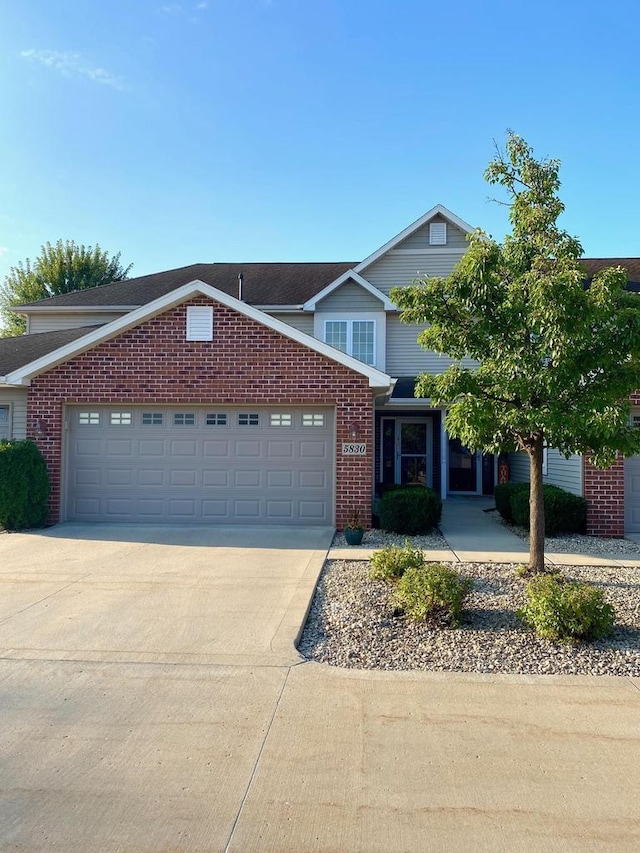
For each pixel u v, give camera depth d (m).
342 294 16.72
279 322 11.03
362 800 3.18
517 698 4.39
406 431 18.19
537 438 7.31
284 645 5.35
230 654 5.15
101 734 3.83
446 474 17.09
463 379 6.88
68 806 3.12
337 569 8.13
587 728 3.96
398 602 6.25
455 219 16.72
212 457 11.41
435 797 3.21
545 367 6.53
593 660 5.11
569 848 2.84
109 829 2.95
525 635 5.62
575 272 5.97
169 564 8.30
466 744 3.74
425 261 16.94
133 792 3.24
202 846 2.84
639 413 11.02
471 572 8.02
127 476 11.52
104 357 11.33
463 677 4.76
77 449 11.58
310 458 11.30
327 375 11.05
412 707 4.24
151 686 4.53
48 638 5.50
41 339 15.78
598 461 6.94
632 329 6.20
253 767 3.47
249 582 7.37
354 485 10.97
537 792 3.26
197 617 6.09
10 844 2.84
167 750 3.65
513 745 3.73
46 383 11.36
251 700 4.32
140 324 11.29
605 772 3.45
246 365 11.17
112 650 5.22
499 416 6.79
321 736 3.82
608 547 9.91
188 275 20.00
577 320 6.02
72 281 38.00
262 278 19.34
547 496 10.80
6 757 3.57
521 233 7.05
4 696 4.36
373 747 3.70
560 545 10.05
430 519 10.94
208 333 11.23
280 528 11.05
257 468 11.37
